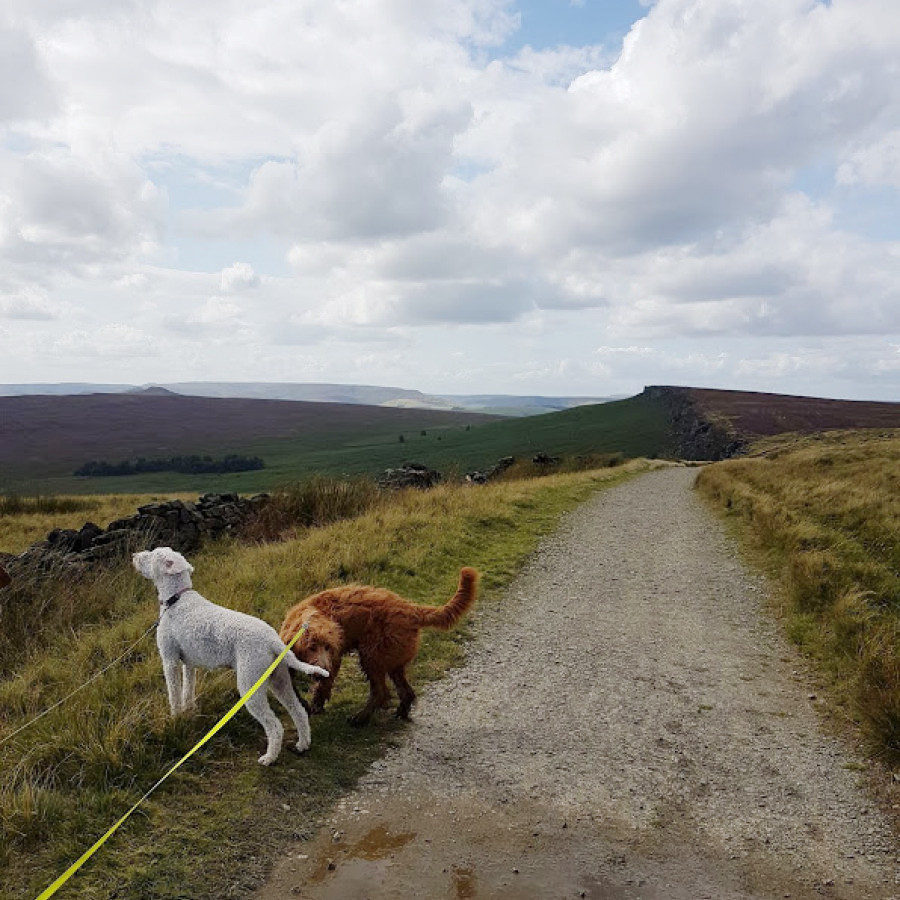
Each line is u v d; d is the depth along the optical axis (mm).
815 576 6211
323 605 4023
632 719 4215
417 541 7496
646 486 16172
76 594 5793
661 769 3723
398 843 3146
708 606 6270
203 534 8008
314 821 3246
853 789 3590
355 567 6391
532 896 2906
